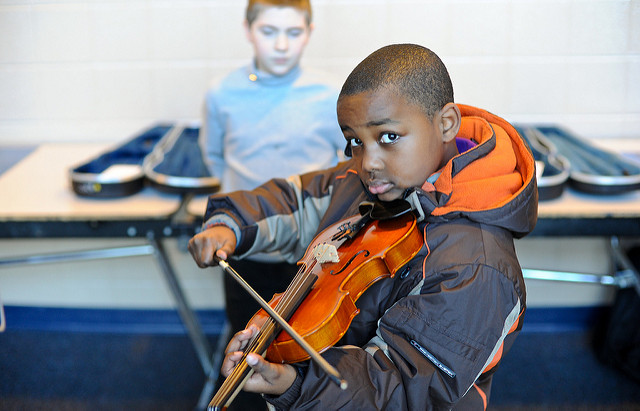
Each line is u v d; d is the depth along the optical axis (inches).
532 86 81.7
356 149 36.8
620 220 69.9
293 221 47.8
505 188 37.1
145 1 90.9
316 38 88.0
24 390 86.1
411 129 34.7
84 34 88.9
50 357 94.7
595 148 80.6
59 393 85.5
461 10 80.9
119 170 81.0
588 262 99.0
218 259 40.9
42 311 104.4
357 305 38.4
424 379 33.6
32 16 83.1
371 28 86.7
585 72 75.6
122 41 92.4
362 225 41.1
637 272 87.9
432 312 33.8
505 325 34.9
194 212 73.1
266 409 72.9
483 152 38.5
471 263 34.9
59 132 94.7
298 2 65.6
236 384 31.3
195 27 92.8
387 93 34.0
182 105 96.9
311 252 39.7
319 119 68.1
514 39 80.3
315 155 68.8
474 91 84.7
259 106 69.1
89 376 89.7
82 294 103.5
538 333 99.4
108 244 100.0
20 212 72.8
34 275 102.3
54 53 87.6
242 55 94.7
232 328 69.4
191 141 90.4
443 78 36.1
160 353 96.0
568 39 68.7
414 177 36.0
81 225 72.3
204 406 82.0
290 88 68.2
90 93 93.4
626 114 79.3
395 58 35.1
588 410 80.4
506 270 35.1
